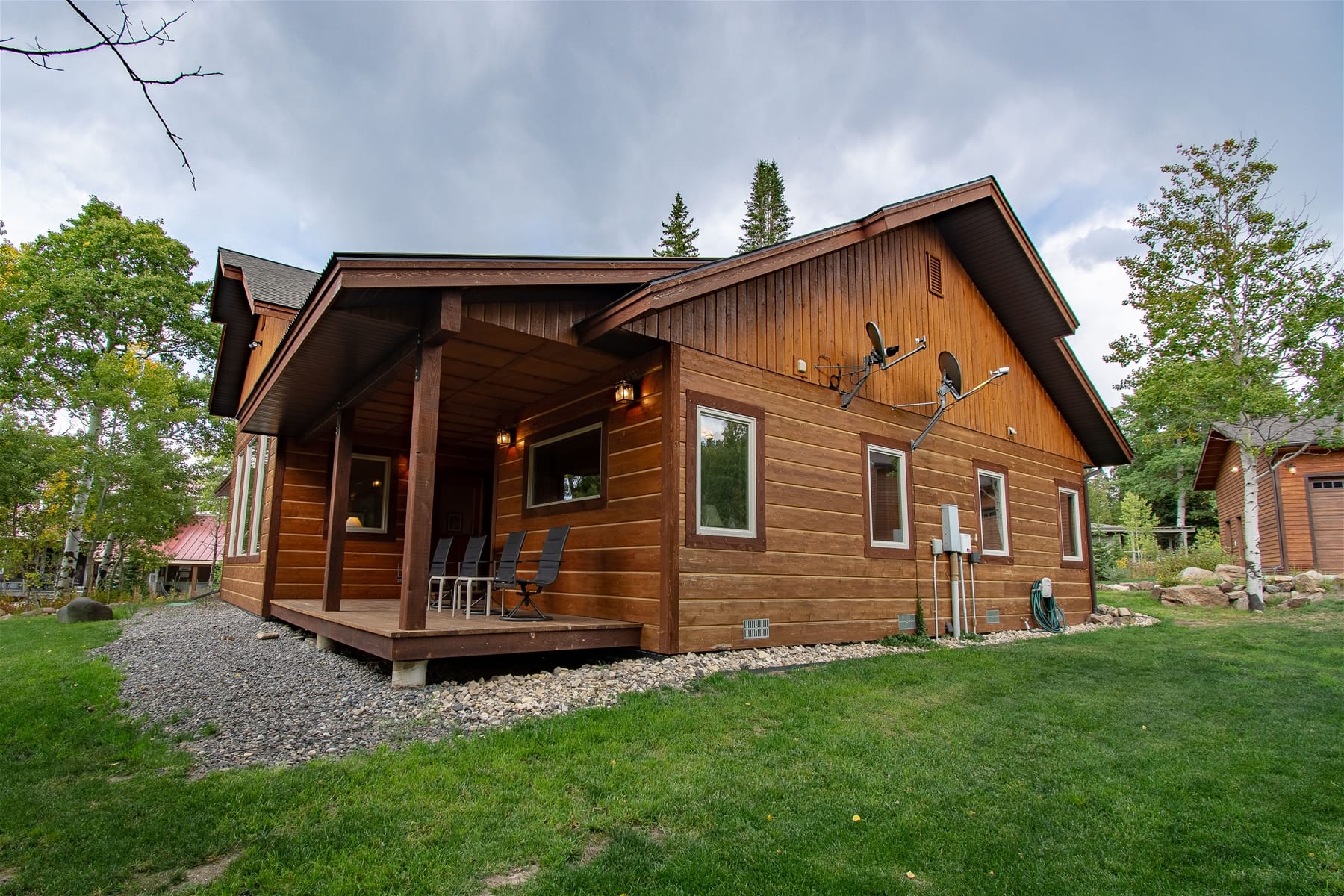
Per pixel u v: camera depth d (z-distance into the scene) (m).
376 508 10.00
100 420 20.62
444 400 7.82
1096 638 8.10
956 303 9.73
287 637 7.64
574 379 7.04
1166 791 3.27
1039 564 10.38
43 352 20.44
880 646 7.19
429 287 4.88
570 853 2.57
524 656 5.96
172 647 7.31
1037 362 11.02
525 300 5.58
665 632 5.69
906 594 7.93
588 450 6.99
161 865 2.46
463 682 5.21
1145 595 14.88
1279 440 12.66
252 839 2.64
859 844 2.68
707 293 6.06
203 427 24.91
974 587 8.94
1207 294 12.05
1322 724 4.38
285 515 9.36
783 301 7.11
